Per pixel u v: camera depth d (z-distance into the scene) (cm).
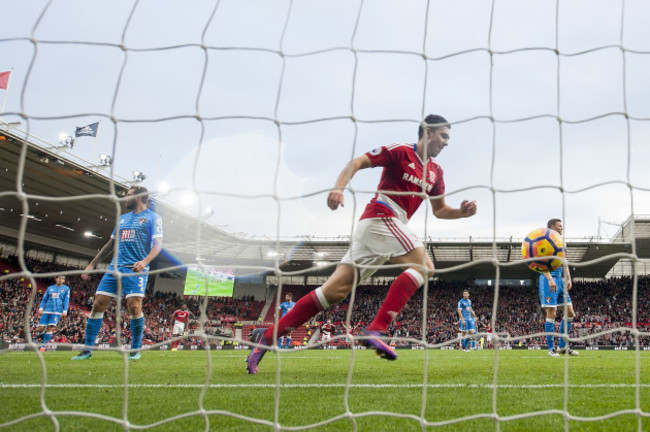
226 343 2209
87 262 3784
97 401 267
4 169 2256
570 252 3138
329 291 376
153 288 3781
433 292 3672
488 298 3578
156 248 579
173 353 997
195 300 3712
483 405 263
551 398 288
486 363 613
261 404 261
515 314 3381
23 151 206
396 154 356
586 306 3459
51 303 1201
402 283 351
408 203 367
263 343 418
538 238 592
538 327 3200
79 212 2856
